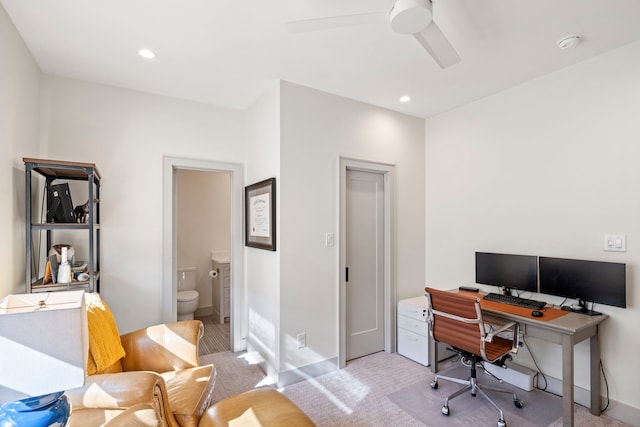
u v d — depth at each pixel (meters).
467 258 3.29
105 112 2.80
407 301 3.33
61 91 2.64
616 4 1.80
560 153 2.60
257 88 2.92
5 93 1.84
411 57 2.39
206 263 4.90
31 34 2.06
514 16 1.91
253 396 1.71
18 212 2.06
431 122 3.69
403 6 1.51
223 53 2.33
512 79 2.76
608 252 2.33
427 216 3.72
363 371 2.96
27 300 1.33
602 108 2.36
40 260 2.46
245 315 3.44
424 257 3.71
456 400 2.46
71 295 1.35
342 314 3.02
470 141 3.27
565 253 2.56
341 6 1.83
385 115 3.41
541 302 2.58
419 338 3.12
